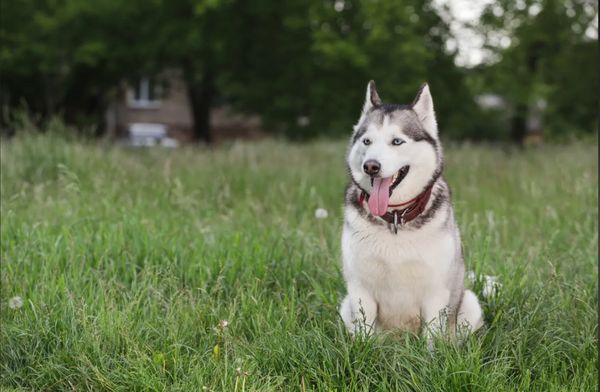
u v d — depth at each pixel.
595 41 21.80
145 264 5.23
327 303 4.66
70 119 21.52
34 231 5.86
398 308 4.20
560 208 7.83
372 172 3.88
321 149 14.69
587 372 3.81
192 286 5.12
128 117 38.19
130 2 17.45
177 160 11.10
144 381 3.80
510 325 4.35
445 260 4.03
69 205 6.96
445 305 4.11
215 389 3.82
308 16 17.28
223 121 35.50
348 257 4.17
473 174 10.24
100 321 4.25
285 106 18.22
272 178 9.85
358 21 17.34
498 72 19.53
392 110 4.12
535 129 33.84
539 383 3.84
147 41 18.16
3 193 7.27
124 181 7.98
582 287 4.76
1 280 4.94
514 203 8.37
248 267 5.21
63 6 17.86
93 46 17.59
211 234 6.00
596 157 11.05
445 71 20.38
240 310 4.66
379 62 17.75
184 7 17.72
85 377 3.92
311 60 17.86
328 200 8.62
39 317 4.38
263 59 18.80
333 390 3.76
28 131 10.25
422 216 3.99
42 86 23.77
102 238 5.74
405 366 3.75
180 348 4.20
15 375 4.08
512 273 5.07
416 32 19.28
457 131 26.09
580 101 25.45
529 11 18.80
